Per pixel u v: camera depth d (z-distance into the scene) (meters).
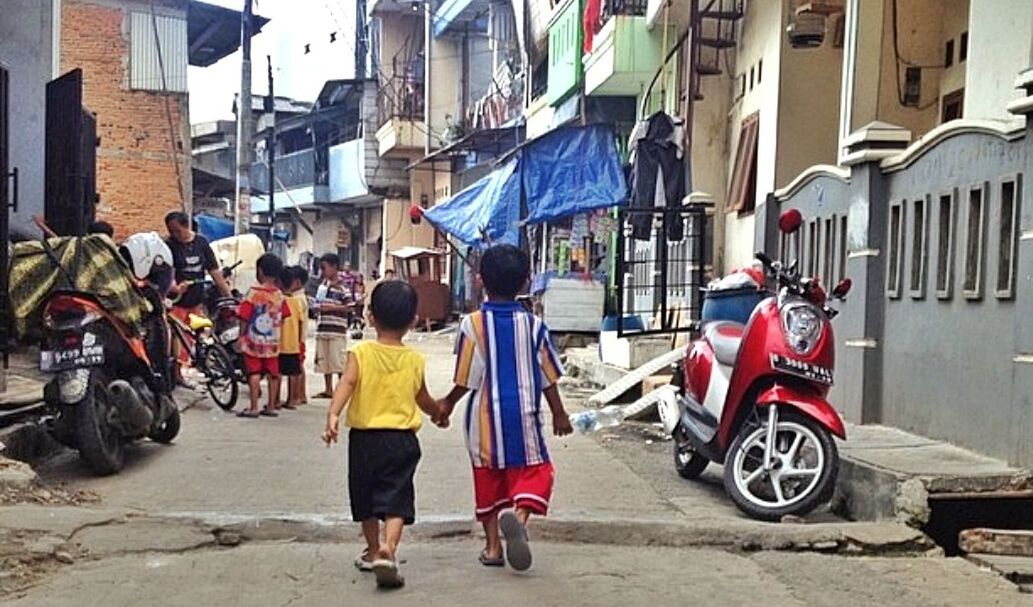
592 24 17.16
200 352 10.98
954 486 5.66
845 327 8.34
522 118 23.08
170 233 11.19
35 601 4.23
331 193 36.78
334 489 6.86
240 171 22.00
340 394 4.62
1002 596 4.54
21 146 11.73
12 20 11.65
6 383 8.34
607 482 7.47
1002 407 6.13
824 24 10.89
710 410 6.95
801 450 6.35
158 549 5.04
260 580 4.61
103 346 7.06
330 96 35.69
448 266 30.38
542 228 19.58
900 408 7.56
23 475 6.29
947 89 10.45
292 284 10.95
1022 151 5.96
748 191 12.70
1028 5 6.69
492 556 4.94
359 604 4.30
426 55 30.56
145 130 21.22
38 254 7.22
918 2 10.62
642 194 12.52
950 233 6.84
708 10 13.28
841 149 9.09
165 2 21.28
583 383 14.40
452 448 8.62
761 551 5.34
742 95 13.45
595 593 4.51
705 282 12.25
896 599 4.48
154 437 8.43
